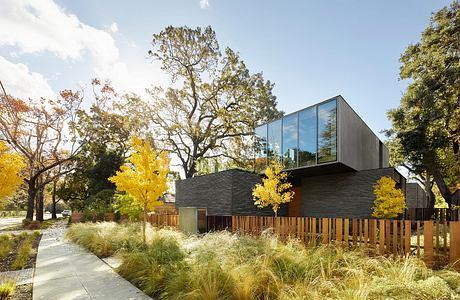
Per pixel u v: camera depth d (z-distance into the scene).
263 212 15.36
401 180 16.05
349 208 13.92
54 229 18.56
